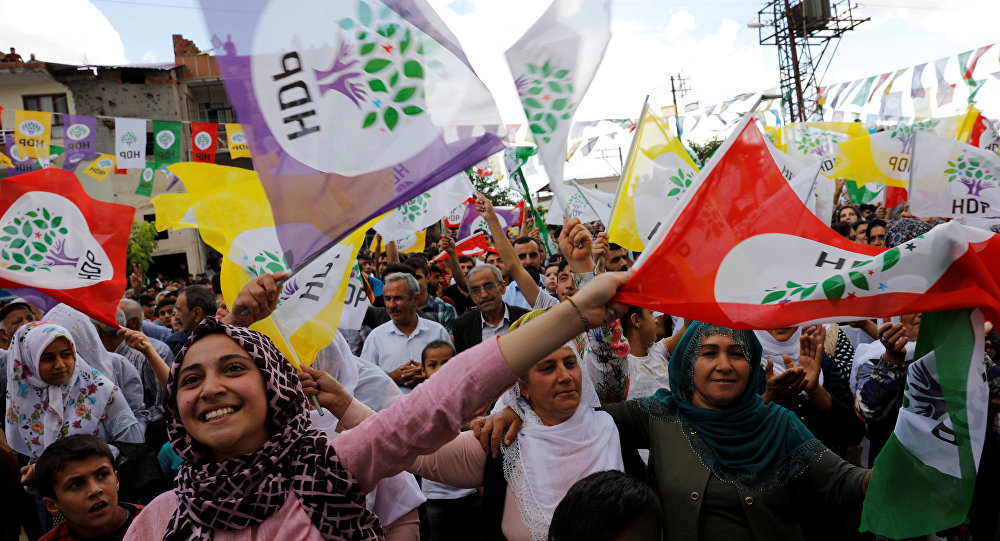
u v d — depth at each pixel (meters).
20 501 5.16
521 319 2.85
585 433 2.88
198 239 35.44
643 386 4.21
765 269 2.23
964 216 5.46
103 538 3.28
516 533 2.78
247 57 2.39
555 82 2.61
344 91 2.46
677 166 5.66
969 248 2.13
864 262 2.28
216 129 9.38
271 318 3.04
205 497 1.81
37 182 3.72
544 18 2.62
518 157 7.78
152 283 15.09
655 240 2.15
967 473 2.18
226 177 3.39
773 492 2.67
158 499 2.01
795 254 2.27
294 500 1.82
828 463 2.67
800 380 3.39
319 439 1.90
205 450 1.93
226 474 1.83
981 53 8.47
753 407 2.81
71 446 3.23
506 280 8.16
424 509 4.23
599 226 12.64
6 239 3.64
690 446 2.82
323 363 3.46
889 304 2.18
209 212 3.35
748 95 11.09
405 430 1.86
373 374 3.88
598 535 2.14
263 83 2.40
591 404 3.01
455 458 2.93
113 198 29.86
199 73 25.73
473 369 1.83
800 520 2.71
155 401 5.58
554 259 7.60
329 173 2.44
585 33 2.61
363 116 2.47
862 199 10.73
